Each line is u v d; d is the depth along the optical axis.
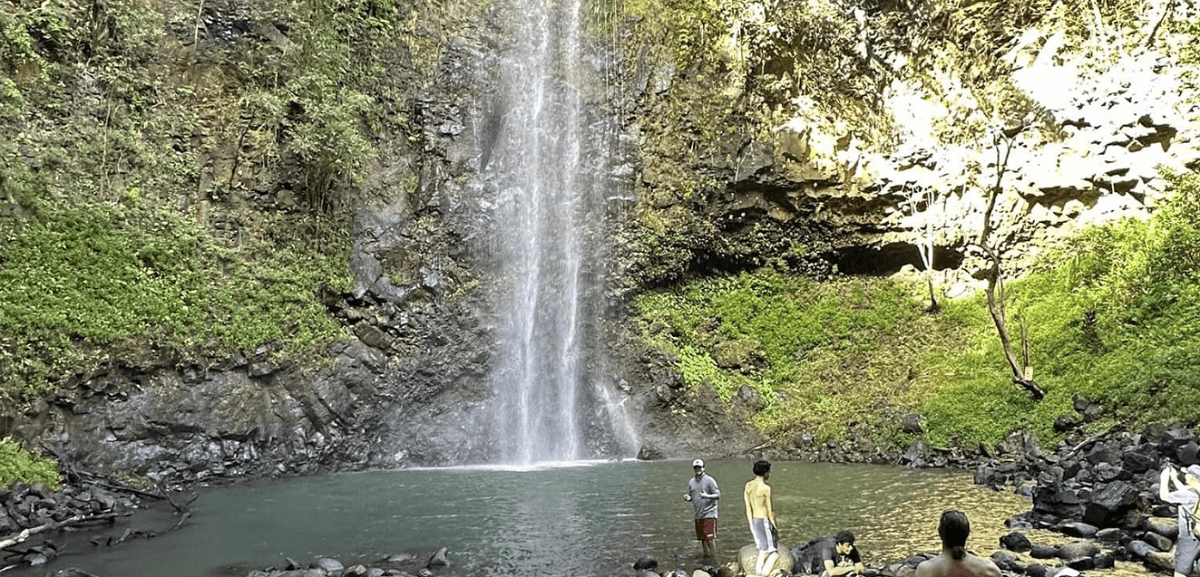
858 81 25.78
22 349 15.39
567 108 26.23
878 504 12.47
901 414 19.70
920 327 23.11
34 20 18.47
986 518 10.93
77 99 18.94
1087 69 22.53
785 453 20.19
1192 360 15.51
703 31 26.50
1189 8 21.23
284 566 9.11
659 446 21.72
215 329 18.33
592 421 22.66
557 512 12.44
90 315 16.61
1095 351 18.12
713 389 22.47
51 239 16.97
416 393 21.27
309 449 18.77
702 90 26.34
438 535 10.74
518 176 25.05
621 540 10.24
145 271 18.11
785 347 24.16
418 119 24.58
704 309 25.44
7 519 11.12
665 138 26.22
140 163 19.45
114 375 16.59
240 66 21.78
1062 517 10.30
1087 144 22.17
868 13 25.47
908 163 24.64
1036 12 23.38
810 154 25.38
